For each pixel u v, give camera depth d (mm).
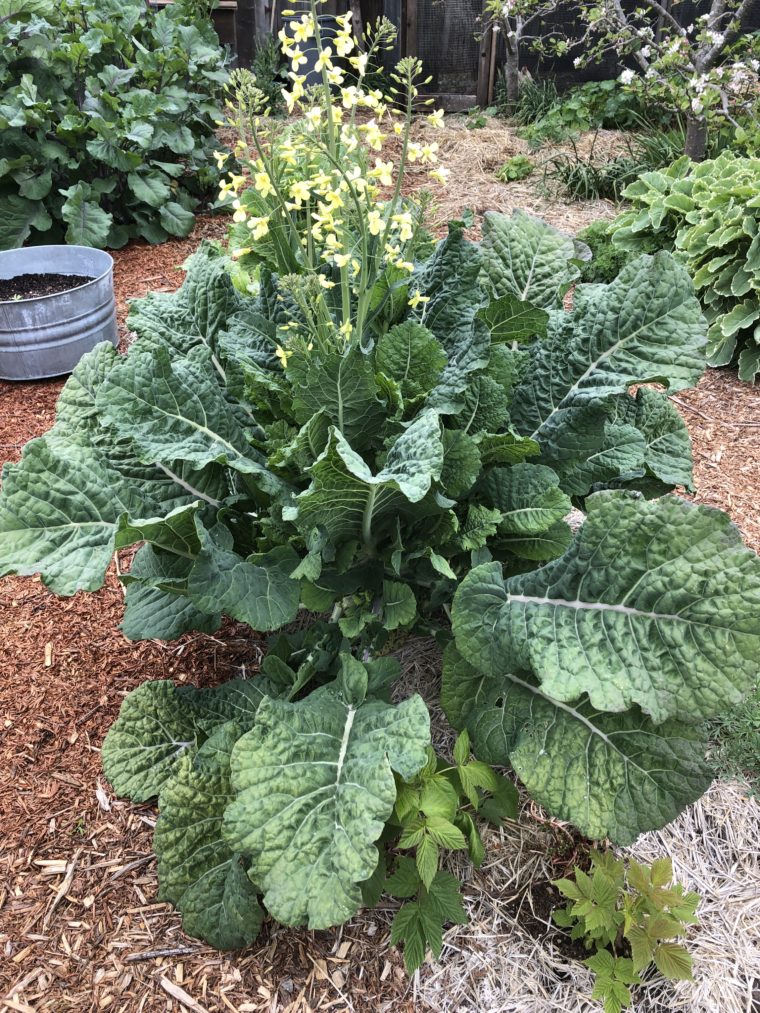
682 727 2004
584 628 1974
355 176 2016
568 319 2590
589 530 2018
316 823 1885
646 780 2006
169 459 2191
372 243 2377
